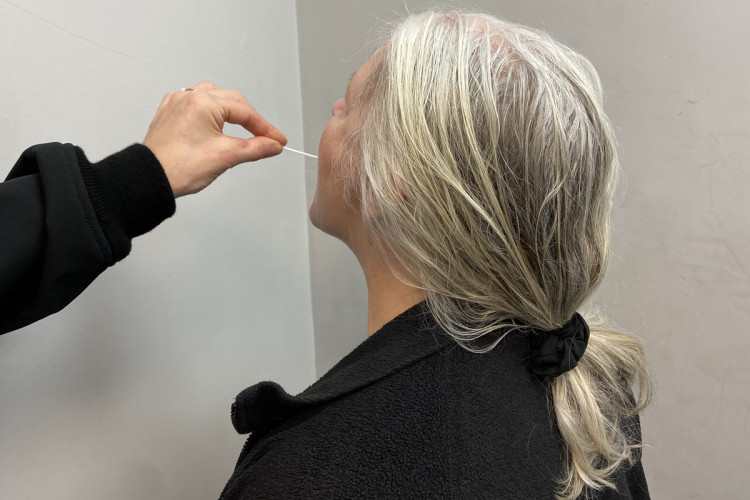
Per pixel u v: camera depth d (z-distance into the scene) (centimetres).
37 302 42
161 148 48
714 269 72
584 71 49
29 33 50
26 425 53
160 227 65
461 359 45
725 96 68
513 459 43
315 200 57
